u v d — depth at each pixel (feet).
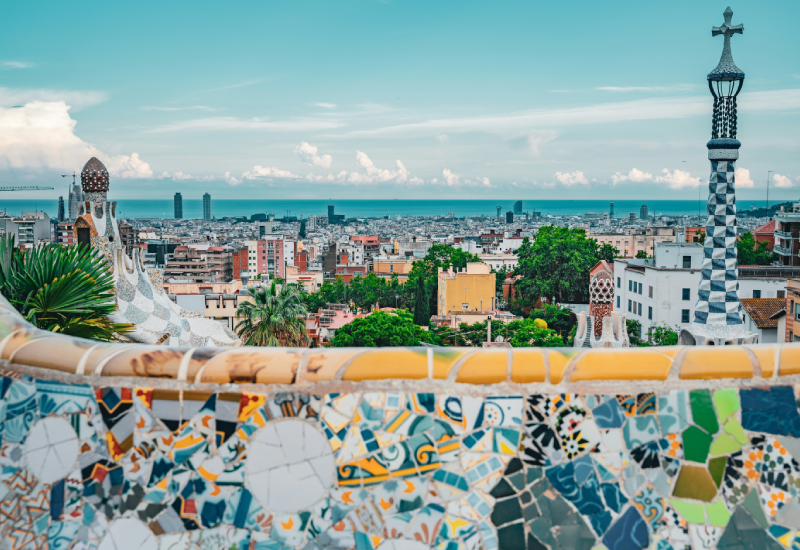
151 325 54.13
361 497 9.50
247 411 9.57
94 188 51.19
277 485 9.55
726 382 9.34
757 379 9.35
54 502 9.93
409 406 9.46
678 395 9.38
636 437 9.38
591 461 9.39
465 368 9.50
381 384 9.48
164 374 9.71
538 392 9.43
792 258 265.13
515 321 220.84
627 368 9.43
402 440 9.48
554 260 288.71
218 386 9.59
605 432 9.39
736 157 65.36
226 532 9.61
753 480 9.30
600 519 9.33
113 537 9.74
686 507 9.32
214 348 10.02
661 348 9.78
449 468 9.45
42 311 25.91
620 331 64.13
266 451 9.57
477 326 221.25
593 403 9.39
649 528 9.34
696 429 9.32
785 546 9.12
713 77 64.80
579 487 9.36
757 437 9.32
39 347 10.20
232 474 9.61
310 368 9.58
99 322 27.37
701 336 67.26
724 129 65.36
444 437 9.46
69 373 9.93
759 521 9.22
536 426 9.43
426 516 9.46
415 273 361.92
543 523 9.39
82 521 9.87
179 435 9.70
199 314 60.59
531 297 301.84
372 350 9.78
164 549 9.64
